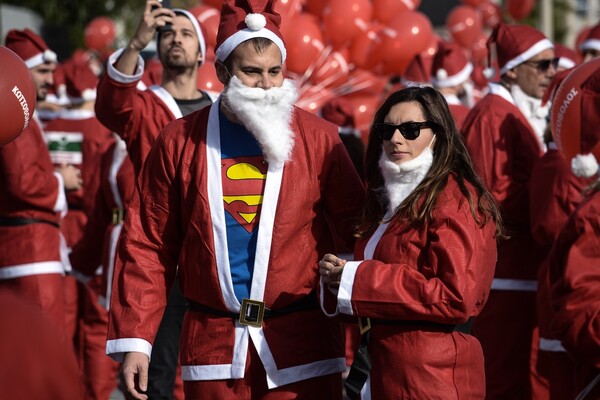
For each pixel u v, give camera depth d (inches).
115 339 283.3
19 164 442.0
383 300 259.9
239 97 273.6
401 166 269.3
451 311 256.4
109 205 485.1
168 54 394.6
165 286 293.0
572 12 2229.3
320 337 289.1
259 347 278.5
